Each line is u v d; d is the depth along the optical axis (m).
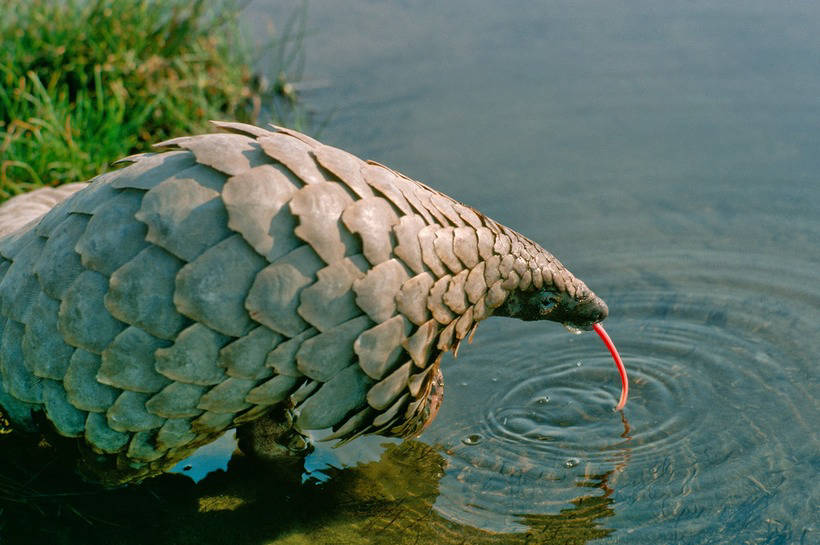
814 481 3.89
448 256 3.49
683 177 6.12
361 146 6.52
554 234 5.64
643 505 3.85
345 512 3.84
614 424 4.38
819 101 6.80
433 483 4.02
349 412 3.43
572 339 4.99
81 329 3.20
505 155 6.40
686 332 4.93
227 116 6.95
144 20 6.95
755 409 4.38
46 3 6.89
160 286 3.12
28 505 3.74
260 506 3.86
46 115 5.84
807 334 4.83
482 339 5.01
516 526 3.76
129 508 3.80
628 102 6.96
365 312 3.26
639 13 8.36
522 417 4.45
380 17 8.61
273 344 3.19
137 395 3.25
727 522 3.71
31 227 3.62
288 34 8.16
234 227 3.12
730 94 6.96
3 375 3.50
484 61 7.68
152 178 3.22
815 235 5.56
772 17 8.08
